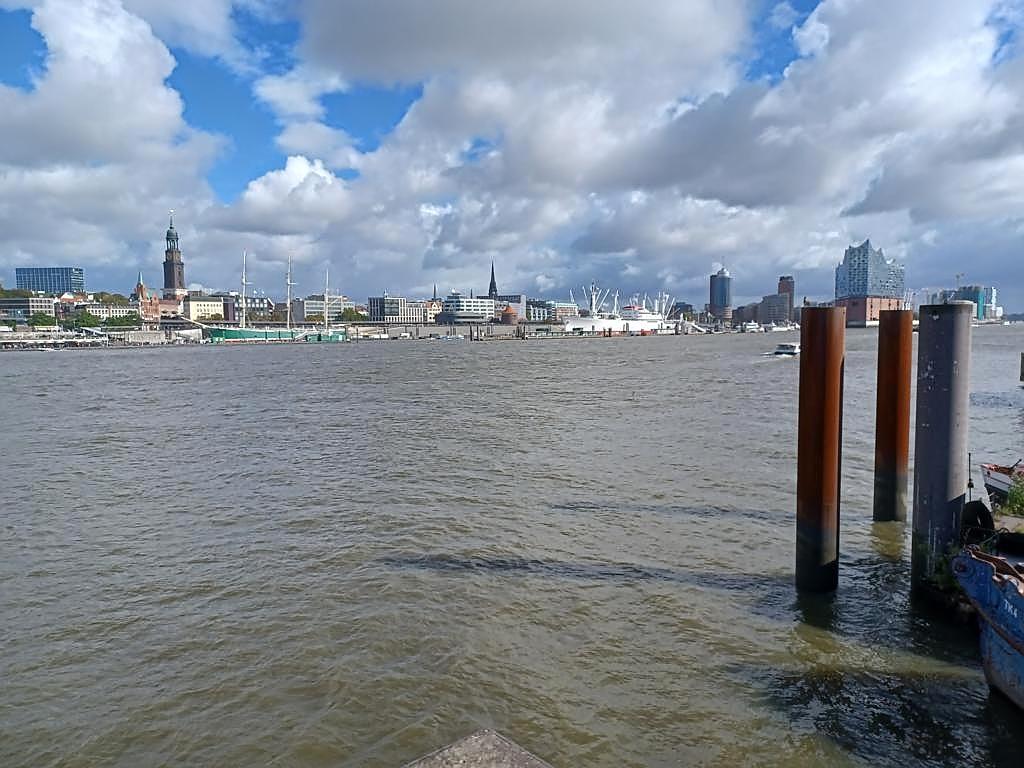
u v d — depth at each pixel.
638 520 19.30
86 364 127.38
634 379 72.19
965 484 12.41
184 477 26.64
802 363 13.27
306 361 129.62
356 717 10.07
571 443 32.38
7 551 17.70
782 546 16.89
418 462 28.28
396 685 10.88
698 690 10.52
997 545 12.25
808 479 13.44
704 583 14.60
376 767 8.99
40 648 12.34
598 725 9.71
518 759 4.35
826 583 13.66
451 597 14.16
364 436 36.12
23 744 9.61
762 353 128.38
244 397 60.41
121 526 19.89
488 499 21.91
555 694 10.52
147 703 10.55
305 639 12.46
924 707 9.86
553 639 12.27
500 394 58.59
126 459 31.02
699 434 34.16
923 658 11.18
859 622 12.53
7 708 10.49
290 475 26.36
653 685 10.69
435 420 42.22
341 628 12.87
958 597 12.04
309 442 34.50
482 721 9.90
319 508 21.25
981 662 10.51
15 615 13.76
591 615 13.19
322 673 11.28
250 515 20.67
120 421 45.12
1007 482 17.80
